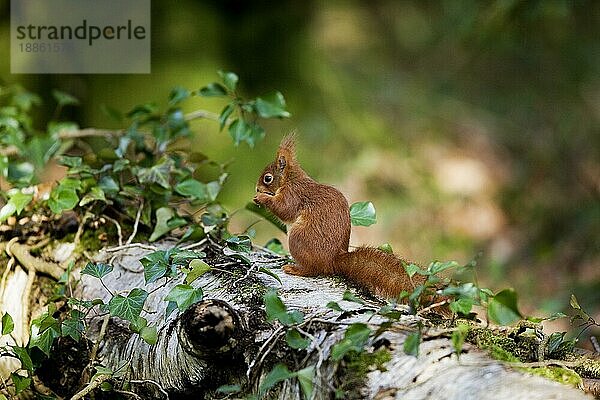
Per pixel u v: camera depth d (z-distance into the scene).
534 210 14.14
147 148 7.86
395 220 14.20
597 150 15.20
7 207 6.59
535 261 13.17
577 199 14.44
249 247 6.14
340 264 5.46
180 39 13.59
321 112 15.20
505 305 4.27
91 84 13.08
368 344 4.39
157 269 5.46
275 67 14.90
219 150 13.30
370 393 4.22
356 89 15.95
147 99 13.12
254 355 4.81
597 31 15.38
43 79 12.96
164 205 7.05
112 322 5.81
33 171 7.66
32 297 6.51
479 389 3.89
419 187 14.82
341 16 17.97
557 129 15.53
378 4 18.69
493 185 15.20
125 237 6.82
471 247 13.73
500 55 17.31
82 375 5.85
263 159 13.61
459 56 17.94
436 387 4.04
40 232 6.91
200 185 7.00
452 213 14.46
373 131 15.37
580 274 12.72
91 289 6.28
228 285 5.37
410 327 4.50
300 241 5.50
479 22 14.05
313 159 14.72
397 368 4.23
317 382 4.44
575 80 15.62
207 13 14.02
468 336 4.63
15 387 5.75
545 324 10.63
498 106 17.09
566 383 4.10
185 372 5.08
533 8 12.75
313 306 4.99
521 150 16.06
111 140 8.30
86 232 6.84
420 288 4.61
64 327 5.58
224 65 13.92
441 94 17.25
